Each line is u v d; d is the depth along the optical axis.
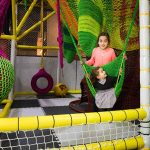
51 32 3.70
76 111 2.19
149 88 1.28
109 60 1.95
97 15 1.88
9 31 2.75
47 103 2.69
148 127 1.27
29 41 3.54
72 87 3.71
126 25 1.87
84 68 1.72
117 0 1.81
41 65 3.31
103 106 1.67
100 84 1.71
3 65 1.23
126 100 1.97
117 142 1.19
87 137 1.40
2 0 1.40
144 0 1.26
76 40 2.15
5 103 2.50
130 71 1.97
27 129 1.02
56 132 1.48
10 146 1.24
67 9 1.89
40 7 3.57
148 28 1.26
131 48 1.92
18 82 3.43
